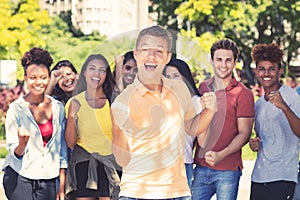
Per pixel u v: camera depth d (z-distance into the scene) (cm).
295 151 623
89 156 596
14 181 599
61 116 609
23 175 598
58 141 608
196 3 1802
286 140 620
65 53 1981
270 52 628
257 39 1884
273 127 619
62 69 662
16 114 597
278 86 633
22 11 1895
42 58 601
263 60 630
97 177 599
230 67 624
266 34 1881
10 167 600
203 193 631
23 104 599
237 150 623
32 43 1894
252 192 636
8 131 596
